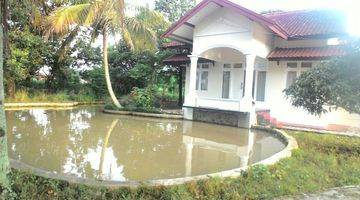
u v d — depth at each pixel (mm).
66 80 24562
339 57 7969
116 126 13117
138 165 7270
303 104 8367
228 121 14141
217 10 14836
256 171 5652
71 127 12367
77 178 5016
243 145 9945
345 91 7457
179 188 4773
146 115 16391
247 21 13984
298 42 15094
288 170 6141
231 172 5695
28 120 13711
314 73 8078
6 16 5312
